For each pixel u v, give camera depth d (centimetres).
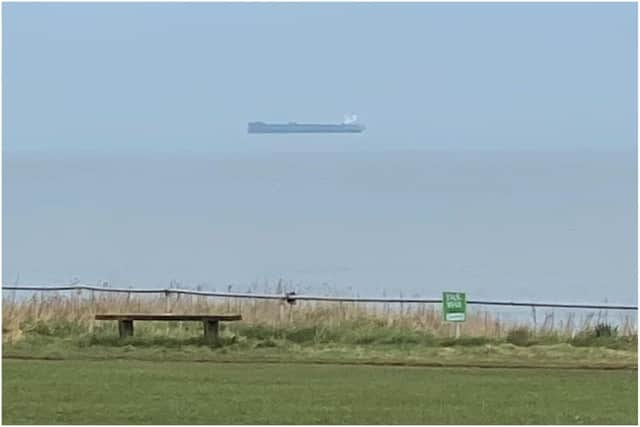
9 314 7062
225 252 16088
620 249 15062
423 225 19112
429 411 4794
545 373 5741
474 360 6178
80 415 4659
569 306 8206
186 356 6328
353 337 6825
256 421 4600
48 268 13688
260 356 6331
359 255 15425
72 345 6581
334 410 4809
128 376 5553
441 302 7419
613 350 6469
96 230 18738
